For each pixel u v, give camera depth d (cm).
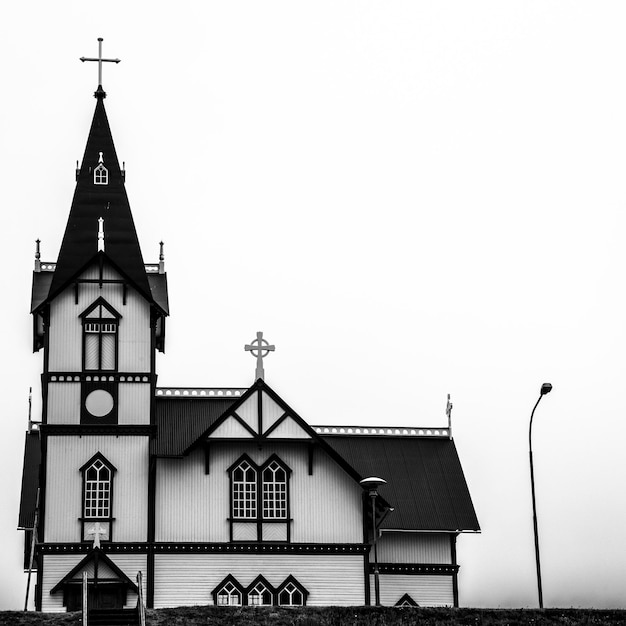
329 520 6325
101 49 6950
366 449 6981
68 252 6525
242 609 5341
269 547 6259
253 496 6312
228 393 6606
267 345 6419
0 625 5078
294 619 5253
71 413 6322
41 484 6241
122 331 6431
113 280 6469
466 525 6675
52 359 6362
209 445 6322
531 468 6022
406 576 6625
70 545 6178
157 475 6291
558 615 5428
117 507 6250
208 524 6259
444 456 7000
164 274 6812
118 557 6200
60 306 6412
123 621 5197
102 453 6303
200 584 6203
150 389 6394
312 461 6369
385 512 6341
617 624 5347
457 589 6650
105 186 6712
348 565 6300
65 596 6119
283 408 6322
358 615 5341
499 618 5369
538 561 5891
